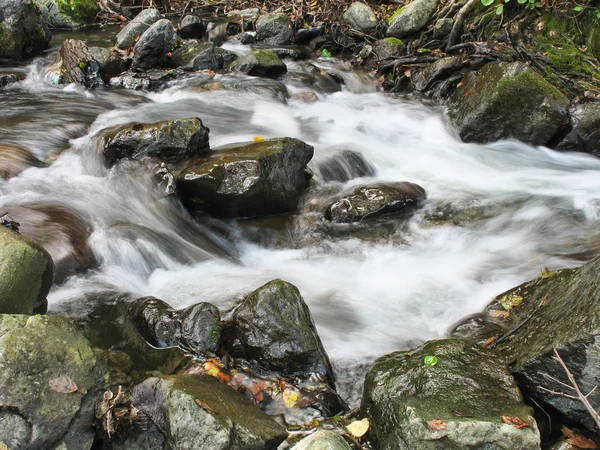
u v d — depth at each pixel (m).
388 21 11.49
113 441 3.03
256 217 6.04
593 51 9.34
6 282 3.30
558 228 6.07
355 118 8.99
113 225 5.29
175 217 5.70
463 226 6.14
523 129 8.05
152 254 5.12
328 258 5.57
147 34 9.79
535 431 2.89
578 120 7.86
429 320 4.62
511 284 5.05
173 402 2.99
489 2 9.72
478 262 5.49
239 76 9.88
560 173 7.46
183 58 10.13
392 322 4.56
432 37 10.78
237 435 2.90
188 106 8.49
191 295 4.66
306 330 3.79
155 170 5.85
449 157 7.91
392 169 7.45
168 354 3.80
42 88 8.84
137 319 4.07
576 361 3.27
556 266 5.30
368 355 4.12
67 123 7.35
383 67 10.65
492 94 8.07
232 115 8.38
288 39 12.14
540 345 3.54
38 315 3.07
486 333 4.28
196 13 14.18
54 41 11.48
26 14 10.19
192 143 6.13
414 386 3.33
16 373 2.80
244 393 3.56
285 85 9.89
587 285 3.57
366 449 3.20
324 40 12.02
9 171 5.90
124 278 4.81
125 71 9.68
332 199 6.38
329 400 3.59
